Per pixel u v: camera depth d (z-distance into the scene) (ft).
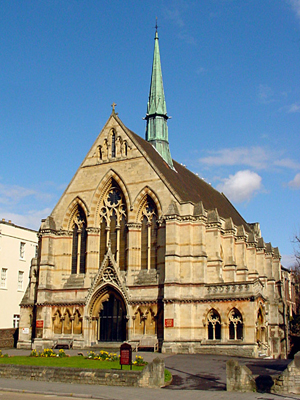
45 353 178.60
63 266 233.96
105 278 216.33
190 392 112.06
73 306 224.53
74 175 240.32
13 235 309.01
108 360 160.56
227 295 193.36
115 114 236.43
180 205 209.36
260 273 284.41
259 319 198.08
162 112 269.44
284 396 105.91
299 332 324.60
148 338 204.13
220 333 193.36
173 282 198.49
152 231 216.33
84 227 235.81
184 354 189.88
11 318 301.84
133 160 225.15
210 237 214.90
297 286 390.63
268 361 165.17
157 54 281.13
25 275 315.99
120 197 227.81
